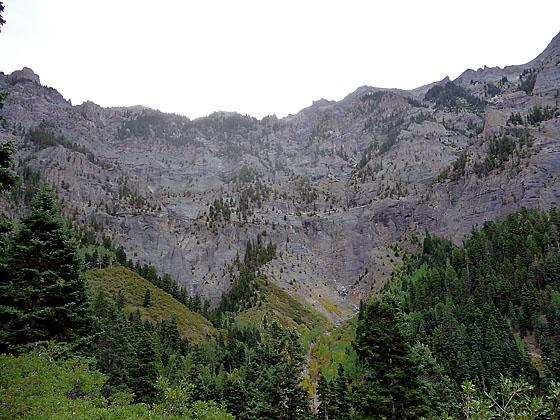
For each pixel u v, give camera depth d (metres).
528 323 100.00
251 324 148.00
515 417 15.39
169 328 113.62
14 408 20.36
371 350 46.31
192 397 64.12
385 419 43.66
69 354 34.41
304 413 63.84
